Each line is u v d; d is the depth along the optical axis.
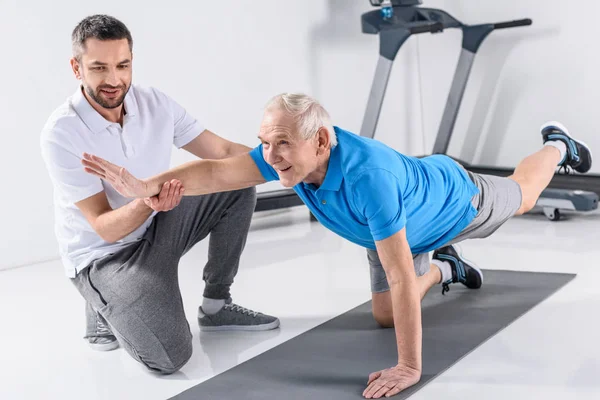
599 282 3.20
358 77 5.93
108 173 2.12
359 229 2.28
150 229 2.52
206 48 5.02
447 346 2.58
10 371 2.68
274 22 5.38
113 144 2.52
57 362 2.74
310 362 2.52
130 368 2.63
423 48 6.15
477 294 3.14
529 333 2.67
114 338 2.85
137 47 4.68
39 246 4.36
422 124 6.31
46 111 4.29
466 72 5.53
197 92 5.01
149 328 2.45
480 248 3.97
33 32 4.20
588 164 3.35
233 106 5.21
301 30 5.54
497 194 2.67
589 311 2.85
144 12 4.69
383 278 2.74
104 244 2.59
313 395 2.24
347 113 5.89
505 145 5.75
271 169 2.30
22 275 4.09
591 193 4.38
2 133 4.15
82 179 2.45
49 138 2.42
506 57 5.64
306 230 4.77
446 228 2.53
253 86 5.31
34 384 2.54
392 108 6.12
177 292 2.52
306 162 2.06
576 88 5.33
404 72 6.16
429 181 2.38
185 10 4.89
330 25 5.70
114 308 2.48
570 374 2.30
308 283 3.55
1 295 3.71
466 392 2.21
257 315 2.92
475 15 5.72
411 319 2.18
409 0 5.41
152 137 2.61
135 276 2.46
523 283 3.25
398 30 5.14
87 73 2.37
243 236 2.82
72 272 2.61
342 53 5.80
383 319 2.79
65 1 4.30
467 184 2.56
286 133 2.01
